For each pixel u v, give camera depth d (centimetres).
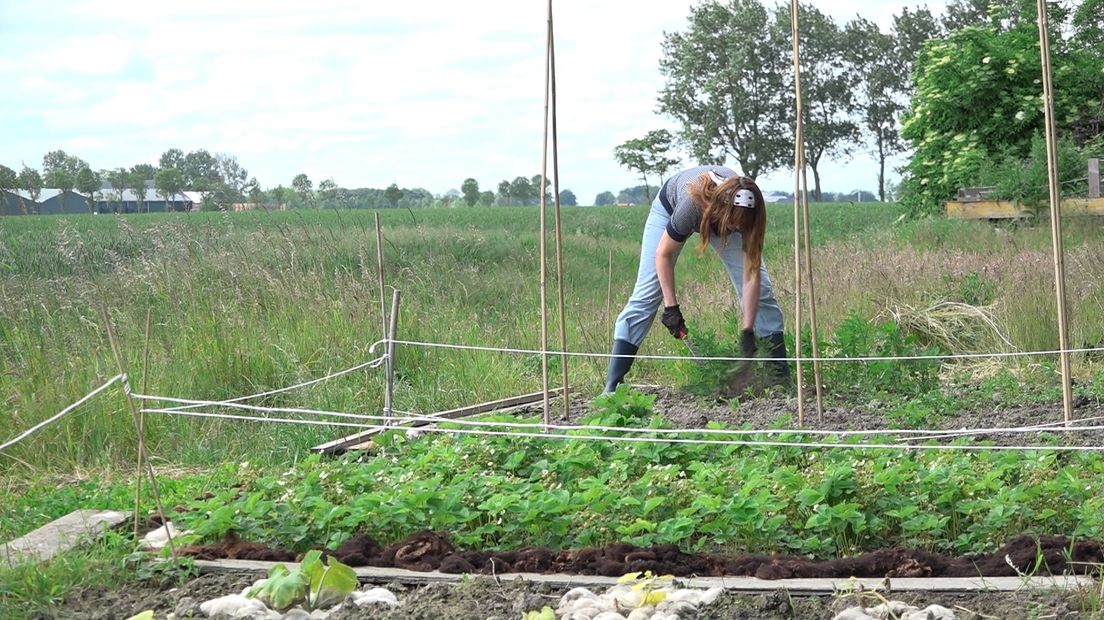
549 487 529
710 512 460
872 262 1168
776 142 7169
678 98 7112
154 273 1035
